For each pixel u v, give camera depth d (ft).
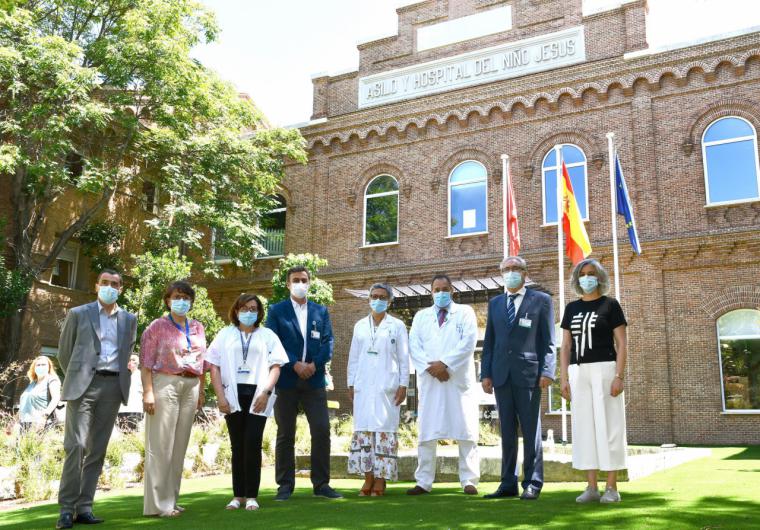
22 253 63.72
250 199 70.74
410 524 15.48
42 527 17.51
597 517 15.76
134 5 64.03
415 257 69.87
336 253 74.38
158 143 65.67
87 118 56.18
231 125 70.54
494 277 64.64
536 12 68.90
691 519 15.28
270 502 20.42
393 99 74.54
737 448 47.83
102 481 29.53
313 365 21.85
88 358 18.98
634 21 63.72
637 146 61.11
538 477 20.48
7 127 55.62
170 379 19.36
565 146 64.69
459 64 71.41
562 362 20.29
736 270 55.62
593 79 63.72
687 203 58.34
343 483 27.07
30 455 28.86
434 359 22.61
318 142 77.51
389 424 22.36
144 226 79.10
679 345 56.44
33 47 54.39
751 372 54.03
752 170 57.00
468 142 69.21
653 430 55.83
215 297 80.53
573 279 20.40
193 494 24.17
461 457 22.31
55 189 64.49
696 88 59.62
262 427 20.04
